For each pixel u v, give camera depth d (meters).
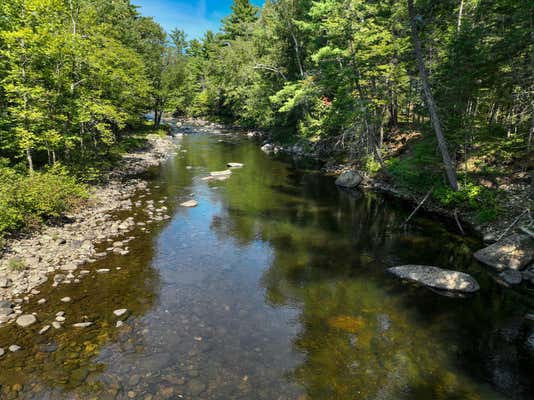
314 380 6.55
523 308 9.34
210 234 14.16
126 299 9.05
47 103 16.66
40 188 13.59
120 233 13.62
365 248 13.32
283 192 21.44
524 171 16.41
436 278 10.45
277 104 38.56
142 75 33.66
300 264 11.80
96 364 6.68
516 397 6.32
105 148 26.53
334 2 23.78
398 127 28.41
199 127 60.16
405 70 21.36
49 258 10.99
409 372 6.88
